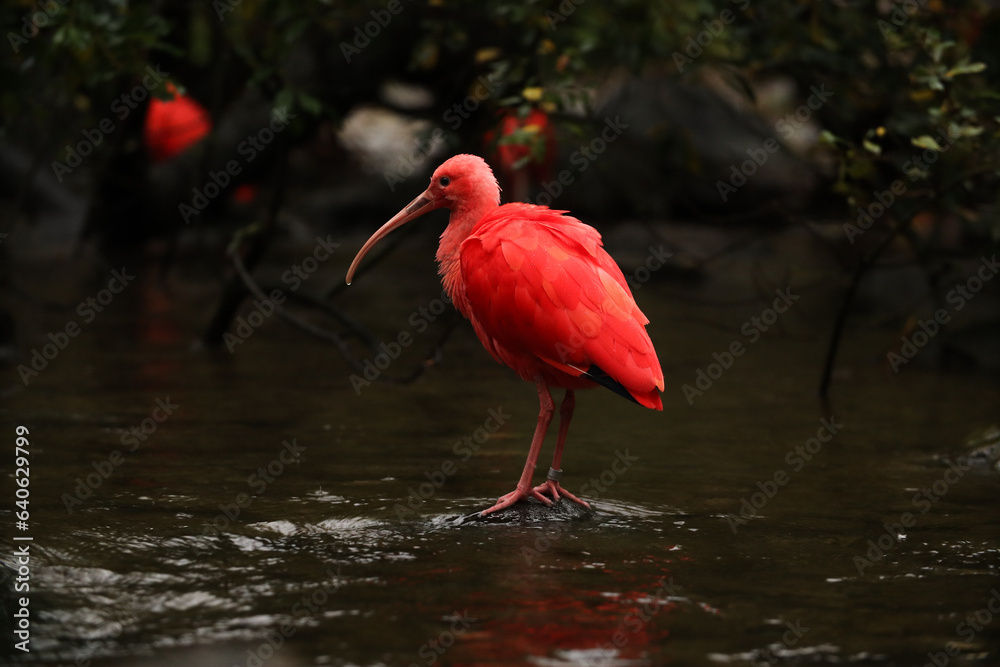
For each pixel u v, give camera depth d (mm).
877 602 6391
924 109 11875
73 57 11609
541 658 5488
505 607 6211
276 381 13891
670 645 5684
